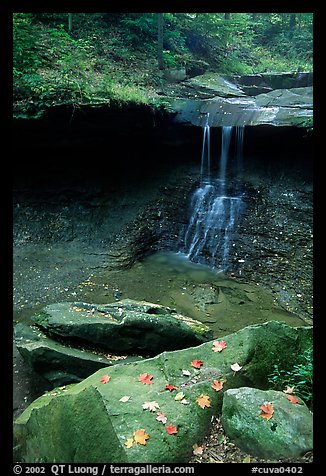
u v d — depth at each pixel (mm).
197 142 9227
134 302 5383
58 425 2543
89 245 8109
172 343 4652
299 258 7379
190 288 7148
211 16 12539
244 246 8070
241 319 6223
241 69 13188
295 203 8086
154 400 2656
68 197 8484
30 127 7387
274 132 8219
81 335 4449
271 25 16562
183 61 11992
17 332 4770
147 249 8438
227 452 2346
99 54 10406
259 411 2385
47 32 9812
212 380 2887
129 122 8234
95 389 2572
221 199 8828
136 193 9078
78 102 7398
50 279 6977
